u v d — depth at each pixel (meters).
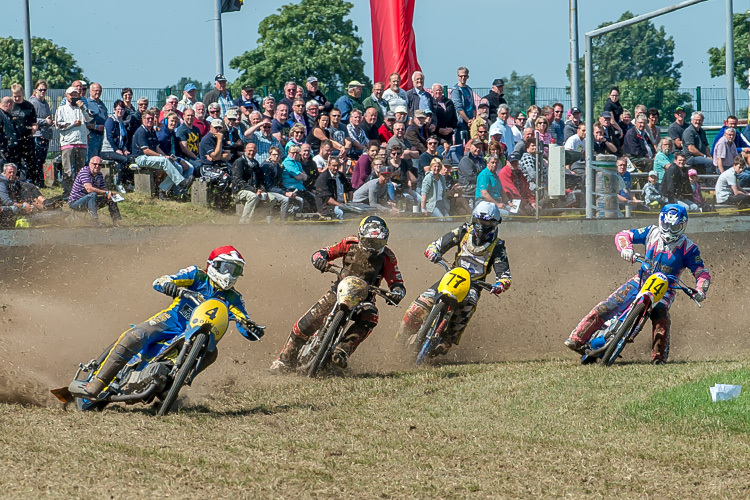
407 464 20.69
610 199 55.97
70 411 24.33
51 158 71.38
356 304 30.69
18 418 22.89
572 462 21.09
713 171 68.94
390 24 70.81
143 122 54.69
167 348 24.80
